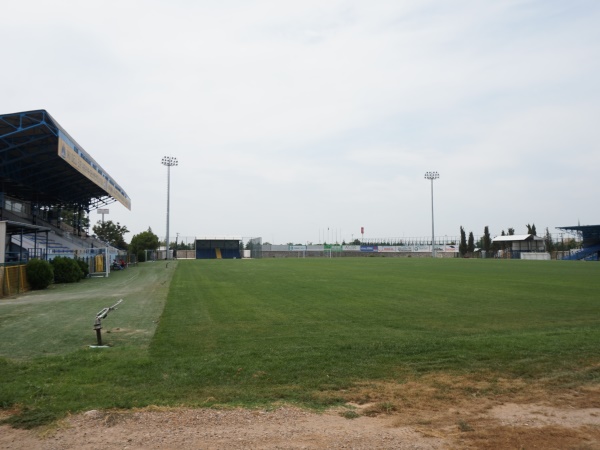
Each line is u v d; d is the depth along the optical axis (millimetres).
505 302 16375
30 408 5684
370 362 7879
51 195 46844
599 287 21875
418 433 5000
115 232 89062
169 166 71000
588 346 8969
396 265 45750
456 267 41469
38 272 22984
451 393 6359
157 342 9633
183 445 4625
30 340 10055
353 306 15367
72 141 29047
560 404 5984
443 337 10141
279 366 7582
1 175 32875
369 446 4633
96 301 17406
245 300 17109
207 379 6910
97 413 5480
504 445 4699
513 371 7371
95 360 8008
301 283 24375
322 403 5949
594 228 75500
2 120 25094
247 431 4988
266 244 102375
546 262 55688
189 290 21125
